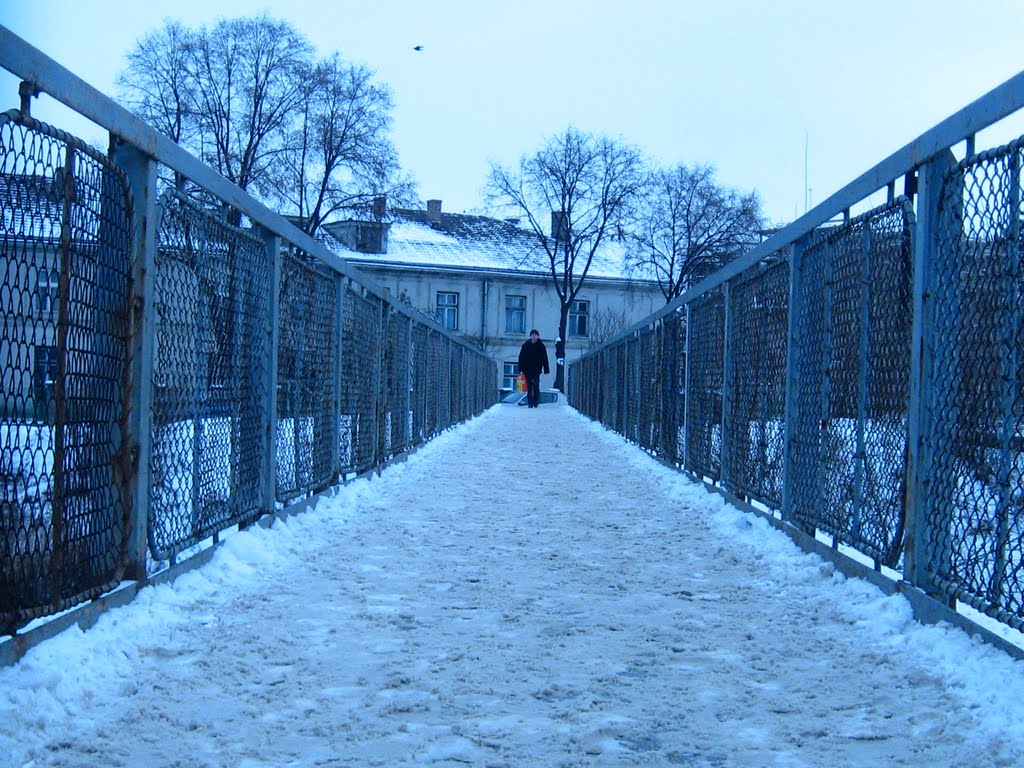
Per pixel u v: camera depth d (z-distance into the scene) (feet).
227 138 116.26
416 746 10.87
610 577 19.92
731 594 18.52
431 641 15.01
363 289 34.32
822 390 20.97
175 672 13.19
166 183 16.38
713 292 32.81
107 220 14.38
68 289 12.97
